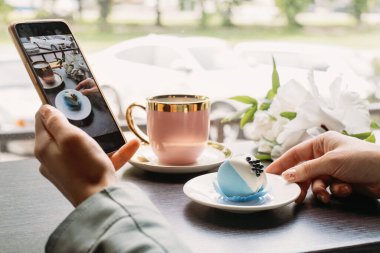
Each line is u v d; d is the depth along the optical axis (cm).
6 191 89
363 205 81
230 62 205
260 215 76
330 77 182
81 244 52
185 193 79
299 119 100
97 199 55
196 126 95
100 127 88
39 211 80
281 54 200
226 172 78
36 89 83
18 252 66
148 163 98
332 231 71
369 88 209
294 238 68
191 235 69
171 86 202
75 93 87
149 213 54
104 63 191
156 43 199
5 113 198
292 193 79
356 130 99
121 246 49
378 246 68
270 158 106
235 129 168
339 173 83
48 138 64
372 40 238
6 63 195
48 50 86
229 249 65
